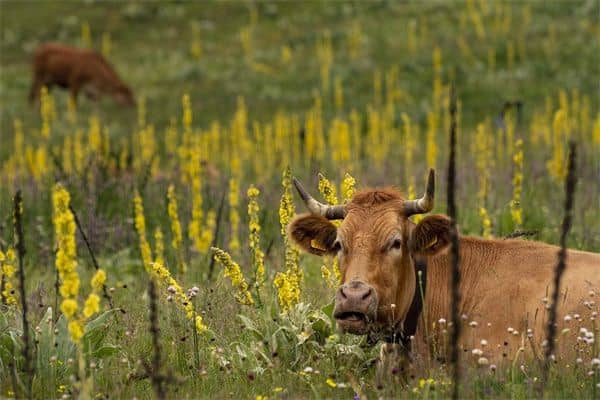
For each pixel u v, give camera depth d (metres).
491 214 20.91
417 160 35.28
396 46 67.62
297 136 36.38
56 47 60.50
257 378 11.48
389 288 11.84
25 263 19.12
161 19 82.12
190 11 83.50
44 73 60.62
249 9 82.62
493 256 12.98
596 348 11.34
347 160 31.14
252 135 48.38
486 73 60.31
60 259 9.42
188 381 11.43
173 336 12.75
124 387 10.95
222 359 11.79
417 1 79.75
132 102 59.81
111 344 12.28
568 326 11.88
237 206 22.94
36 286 16.30
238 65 68.06
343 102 57.06
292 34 75.19
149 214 22.48
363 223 12.02
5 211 23.50
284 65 67.00
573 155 9.36
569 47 64.56
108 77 59.75
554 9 73.75
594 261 12.53
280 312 12.98
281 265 16.77
